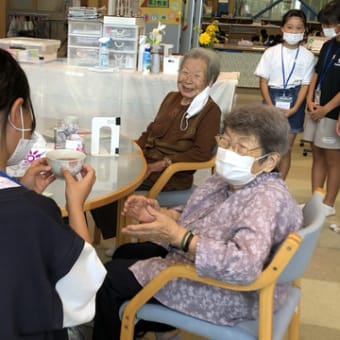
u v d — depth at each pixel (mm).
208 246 1257
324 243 3182
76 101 3607
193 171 2539
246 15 12023
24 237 801
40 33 5230
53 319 840
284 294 1474
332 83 3420
